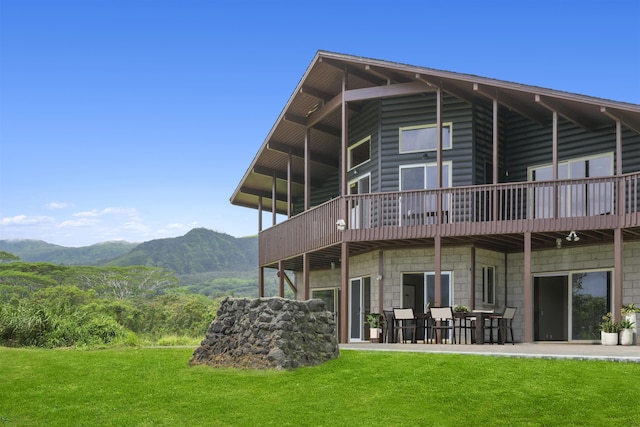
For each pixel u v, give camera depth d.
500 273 19.53
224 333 12.19
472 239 18.06
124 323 43.59
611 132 18.41
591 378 9.95
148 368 11.86
